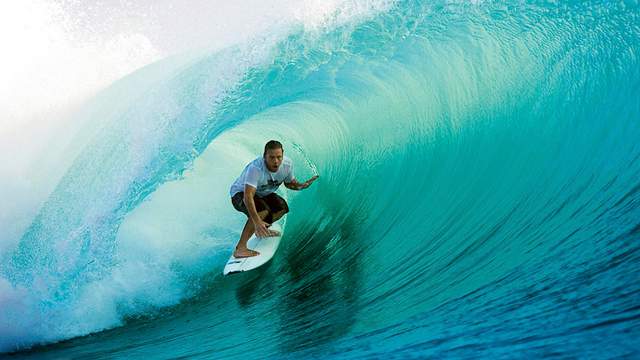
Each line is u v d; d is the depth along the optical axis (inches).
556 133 763.4
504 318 495.2
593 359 392.5
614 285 479.5
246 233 816.9
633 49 748.0
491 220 718.5
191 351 650.8
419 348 490.3
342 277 733.3
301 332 612.7
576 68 783.7
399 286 645.3
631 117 703.1
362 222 892.6
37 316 771.4
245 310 722.8
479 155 831.7
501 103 843.4
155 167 879.7
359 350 524.1
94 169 902.4
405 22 903.1
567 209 652.7
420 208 834.8
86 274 810.8
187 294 804.6
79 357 695.1
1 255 855.1
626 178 641.6
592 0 789.2
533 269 567.2
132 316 780.0
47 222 869.8
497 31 854.5
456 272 634.2
